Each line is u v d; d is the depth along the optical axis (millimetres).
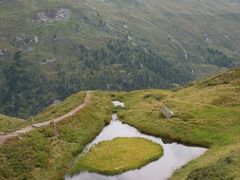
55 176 51500
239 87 89812
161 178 50344
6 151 51969
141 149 61844
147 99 106688
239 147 53500
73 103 90125
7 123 95875
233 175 42094
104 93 121062
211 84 104500
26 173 49344
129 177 51000
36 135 59688
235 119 68312
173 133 69125
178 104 85125
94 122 79000
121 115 90188
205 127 67625
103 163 55531
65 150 60031
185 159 57156
